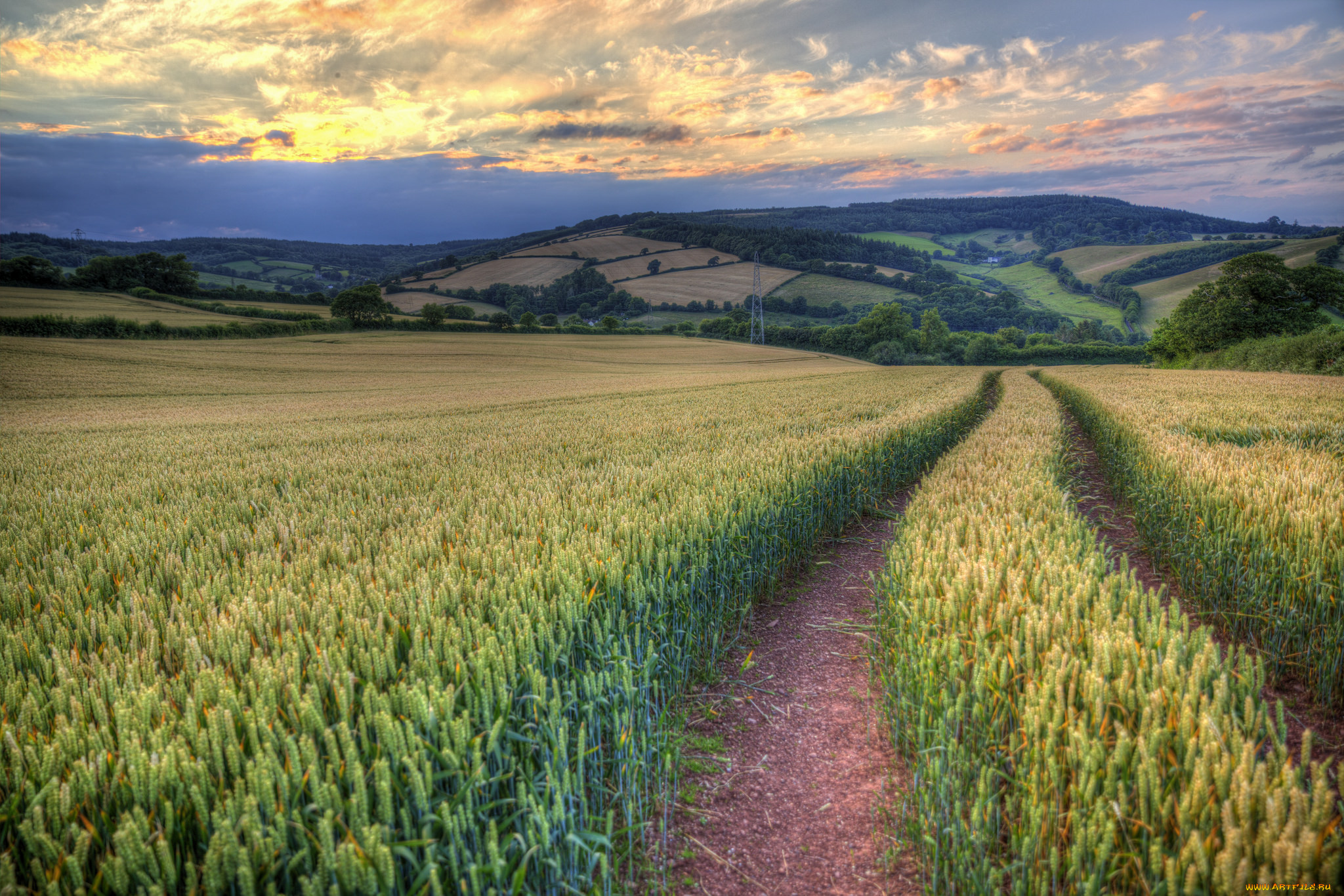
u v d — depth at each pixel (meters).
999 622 3.42
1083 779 2.30
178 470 10.87
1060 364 89.88
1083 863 2.21
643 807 3.28
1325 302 52.81
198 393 36.78
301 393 37.88
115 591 4.43
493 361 64.81
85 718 2.59
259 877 2.01
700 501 5.83
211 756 2.32
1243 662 2.85
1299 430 10.54
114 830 2.14
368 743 2.39
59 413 27.11
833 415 16.62
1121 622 3.23
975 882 2.46
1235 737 2.34
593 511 5.84
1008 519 5.32
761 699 4.48
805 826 3.20
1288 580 4.41
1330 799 1.95
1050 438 11.34
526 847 2.48
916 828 2.93
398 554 4.75
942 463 9.20
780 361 78.06
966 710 3.18
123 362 48.19
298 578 4.20
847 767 3.65
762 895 2.78
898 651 3.94
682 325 117.12
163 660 3.26
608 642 3.57
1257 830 2.05
